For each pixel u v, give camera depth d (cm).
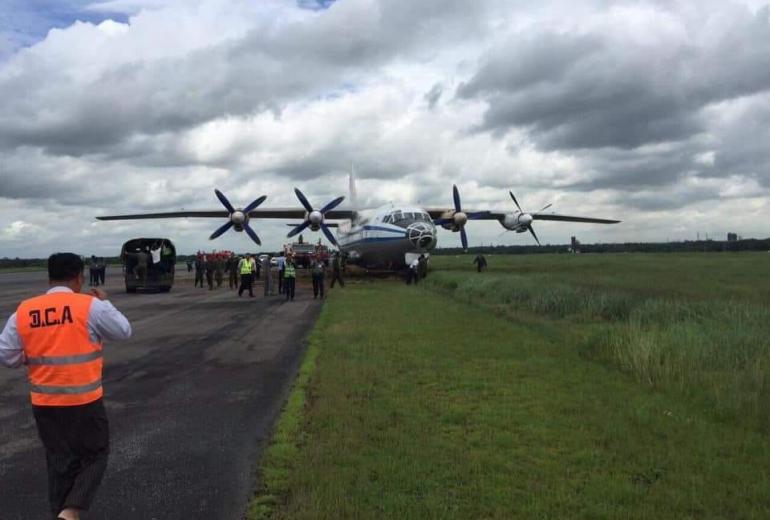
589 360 945
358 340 1134
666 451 532
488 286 1970
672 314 1195
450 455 527
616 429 593
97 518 416
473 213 3594
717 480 470
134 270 2759
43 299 389
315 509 418
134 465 520
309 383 810
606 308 1398
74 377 382
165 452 553
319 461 509
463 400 709
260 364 983
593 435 579
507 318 1446
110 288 3234
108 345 1198
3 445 586
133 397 771
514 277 2233
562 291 1605
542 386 771
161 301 2267
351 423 620
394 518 408
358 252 3189
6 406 745
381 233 2909
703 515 412
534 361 927
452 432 593
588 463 508
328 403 694
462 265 5041
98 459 396
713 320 1080
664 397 712
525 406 683
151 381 866
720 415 625
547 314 1483
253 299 2294
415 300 1919
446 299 1955
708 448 537
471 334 1195
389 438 574
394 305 1762
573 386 773
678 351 841
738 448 537
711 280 2472
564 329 1251
